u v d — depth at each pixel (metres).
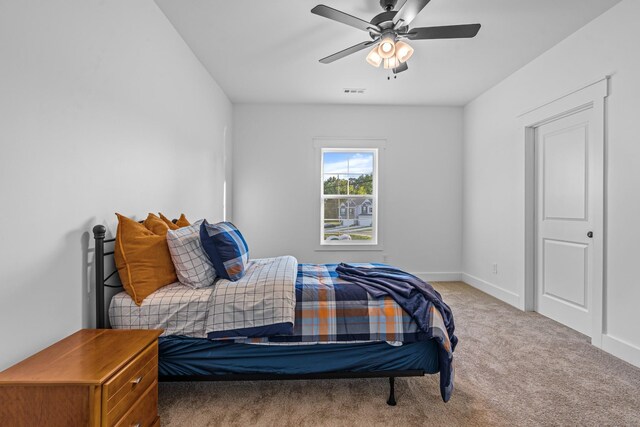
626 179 2.31
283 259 2.45
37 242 1.36
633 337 2.24
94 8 1.70
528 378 2.04
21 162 1.28
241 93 4.23
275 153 4.67
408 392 1.90
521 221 3.46
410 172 4.77
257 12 2.50
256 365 1.77
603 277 2.46
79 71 1.59
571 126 2.93
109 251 1.84
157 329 1.65
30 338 1.32
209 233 1.95
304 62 3.35
